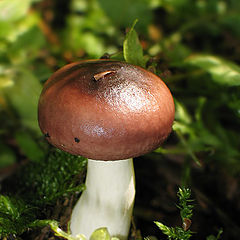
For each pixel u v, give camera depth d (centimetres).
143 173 46
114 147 34
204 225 44
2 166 46
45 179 41
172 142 48
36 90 47
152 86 34
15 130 47
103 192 37
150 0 55
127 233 38
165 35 59
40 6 62
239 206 45
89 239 36
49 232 39
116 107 33
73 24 57
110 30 54
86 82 34
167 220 43
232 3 58
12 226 38
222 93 48
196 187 46
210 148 46
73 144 34
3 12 48
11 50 50
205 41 61
